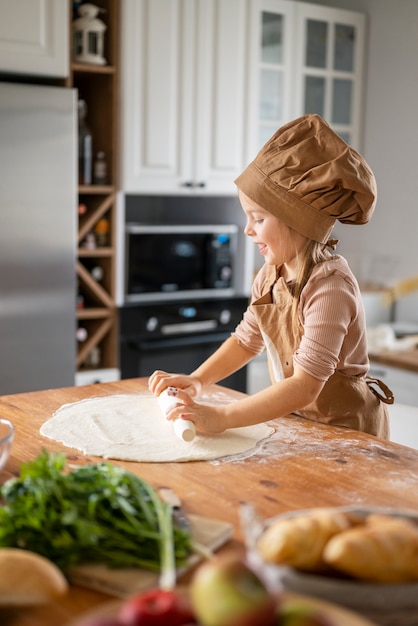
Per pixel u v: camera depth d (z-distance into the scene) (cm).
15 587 80
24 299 286
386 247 403
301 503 117
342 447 145
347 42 385
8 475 126
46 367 295
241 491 121
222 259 350
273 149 158
